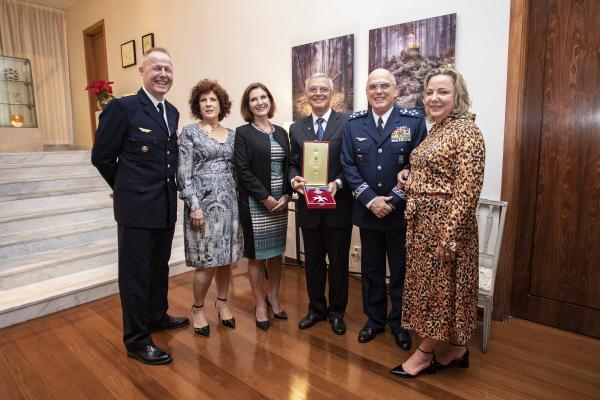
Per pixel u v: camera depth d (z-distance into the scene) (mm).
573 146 2143
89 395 1742
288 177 2264
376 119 2033
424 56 2527
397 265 2094
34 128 5391
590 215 2127
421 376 1830
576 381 1784
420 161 1702
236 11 3752
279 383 1790
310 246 2268
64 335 2307
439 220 1629
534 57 2205
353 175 2027
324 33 3090
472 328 1686
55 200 3615
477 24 2305
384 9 2709
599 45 2014
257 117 2225
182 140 2104
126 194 1893
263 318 2342
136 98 1901
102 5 5609
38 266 2850
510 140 2246
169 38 4578
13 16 6055
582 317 2201
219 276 2332
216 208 2154
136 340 2002
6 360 2041
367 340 2148
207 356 2033
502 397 1676
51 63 6516
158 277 2258
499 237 2080
